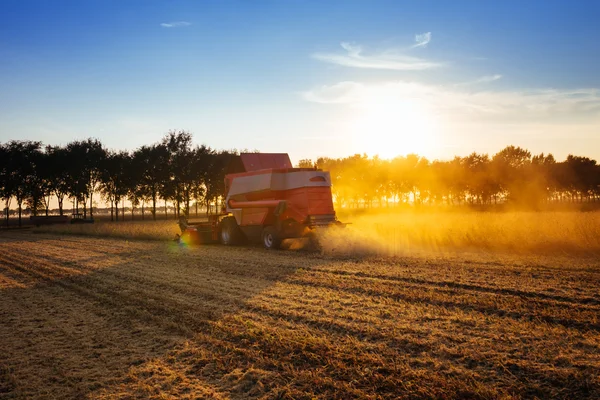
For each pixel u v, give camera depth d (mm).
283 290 10078
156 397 5051
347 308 8219
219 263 14922
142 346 6809
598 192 74625
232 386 5281
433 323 7094
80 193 65000
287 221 18438
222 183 64125
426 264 12891
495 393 4594
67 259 18062
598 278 10008
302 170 18250
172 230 29016
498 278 10414
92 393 5246
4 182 59750
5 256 20531
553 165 72062
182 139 65188
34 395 5254
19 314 9148
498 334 6441
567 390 4676
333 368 5516
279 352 6113
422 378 5098
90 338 7289
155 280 12125
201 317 8094
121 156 65000
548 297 8445
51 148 64438
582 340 6078
